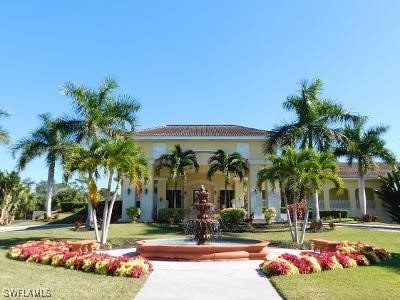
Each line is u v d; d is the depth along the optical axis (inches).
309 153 720.3
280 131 1041.5
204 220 605.0
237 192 1502.2
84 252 531.5
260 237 895.1
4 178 1499.8
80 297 297.4
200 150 1326.3
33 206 1951.3
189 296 311.4
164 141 1325.0
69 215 1557.6
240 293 322.3
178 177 1258.0
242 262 494.9
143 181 743.1
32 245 576.1
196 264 476.7
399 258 529.7
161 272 419.5
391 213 1547.7
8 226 1305.4
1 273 395.5
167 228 1062.4
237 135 1325.0
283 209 1508.4
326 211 1592.0
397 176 1496.1
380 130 1396.4
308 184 706.8
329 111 1046.4
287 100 1053.8
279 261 410.6
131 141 721.6
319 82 1054.4
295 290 324.2
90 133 933.8
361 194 1401.3
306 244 700.7
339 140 1051.9
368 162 1385.3
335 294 309.1
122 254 577.3
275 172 724.7
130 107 922.7
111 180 716.7
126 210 1261.1
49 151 1391.5
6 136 1186.6
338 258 451.8
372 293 312.3
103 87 919.7
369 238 832.9
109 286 339.0
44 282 351.3
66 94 890.7
